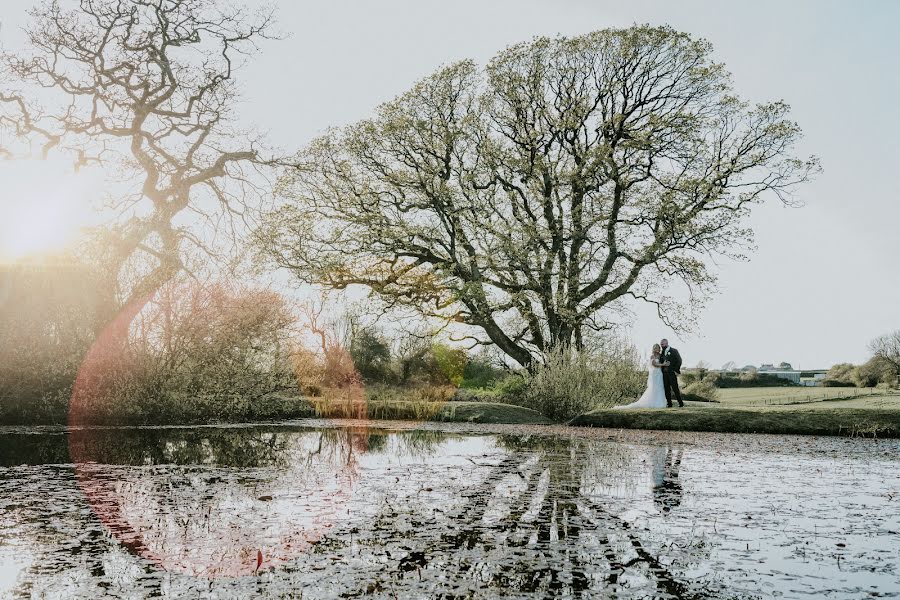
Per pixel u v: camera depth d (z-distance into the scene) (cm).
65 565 507
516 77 2517
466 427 1788
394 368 3403
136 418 1688
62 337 1638
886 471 1010
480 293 2439
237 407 1908
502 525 632
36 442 1298
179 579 477
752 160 2502
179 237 2027
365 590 455
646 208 2522
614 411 1914
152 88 2306
